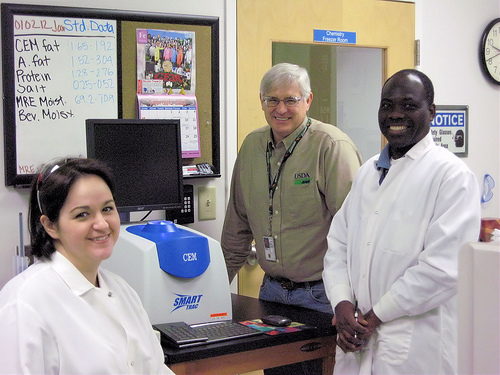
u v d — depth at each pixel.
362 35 3.06
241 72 2.76
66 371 1.23
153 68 2.53
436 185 1.77
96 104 2.43
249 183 2.43
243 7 2.74
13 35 2.26
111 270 1.95
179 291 1.90
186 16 2.57
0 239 2.30
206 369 1.74
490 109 3.54
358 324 1.80
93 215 1.31
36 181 1.33
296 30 2.88
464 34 3.41
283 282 2.36
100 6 2.43
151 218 2.58
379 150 3.18
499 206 3.63
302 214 2.28
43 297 1.25
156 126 2.26
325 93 3.00
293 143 2.30
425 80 1.85
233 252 2.59
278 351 1.89
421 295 1.71
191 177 2.61
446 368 1.77
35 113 2.32
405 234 1.79
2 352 1.18
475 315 0.61
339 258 2.03
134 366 1.39
